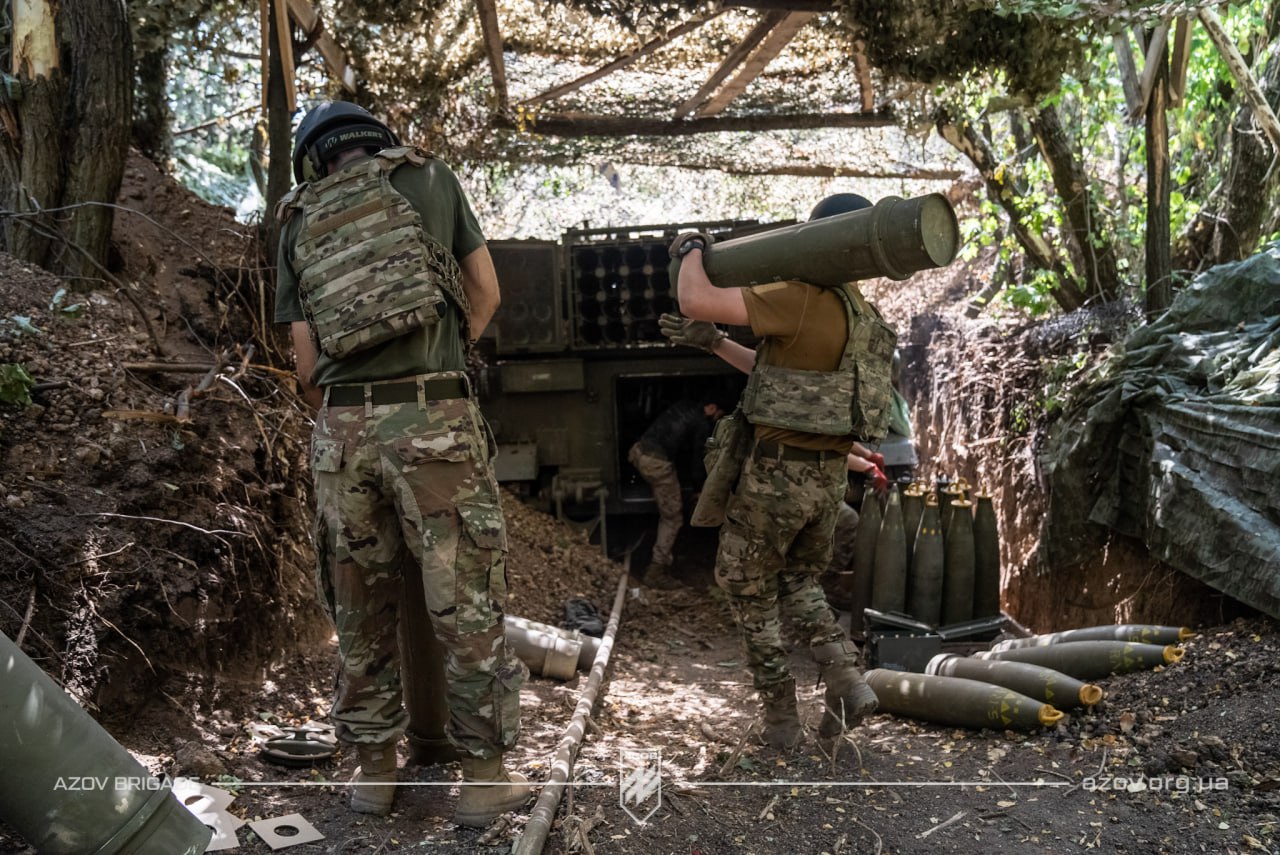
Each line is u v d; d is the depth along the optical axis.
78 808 2.23
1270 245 6.07
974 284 11.27
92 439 3.89
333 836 2.96
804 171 10.98
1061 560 6.06
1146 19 5.03
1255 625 4.26
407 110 7.54
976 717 3.89
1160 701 3.86
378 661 3.13
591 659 5.07
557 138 9.55
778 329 3.49
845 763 3.63
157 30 6.20
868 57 5.52
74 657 3.26
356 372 2.98
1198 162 7.89
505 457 7.79
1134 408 5.70
